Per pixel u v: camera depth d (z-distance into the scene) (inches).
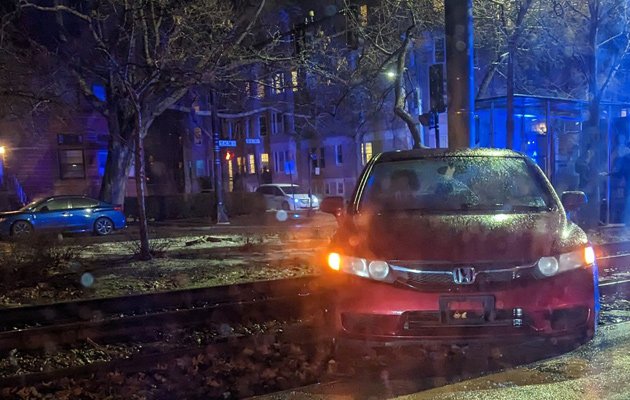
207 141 1769.2
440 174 233.9
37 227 723.4
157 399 180.5
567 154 825.5
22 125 1059.3
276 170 1812.3
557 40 690.8
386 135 1400.1
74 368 207.0
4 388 193.5
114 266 431.8
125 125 856.9
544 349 197.2
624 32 652.7
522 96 589.6
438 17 682.8
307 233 661.3
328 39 861.2
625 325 236.7
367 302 173.5
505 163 237.8
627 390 163.5
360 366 194.7
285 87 794.8
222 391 184.1
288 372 197.3
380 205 221.3
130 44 558.9
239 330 268.2
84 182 1219.9
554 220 198.2
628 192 663.1
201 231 762.2
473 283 169.3
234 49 683.4
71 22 874.1
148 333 264.8
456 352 199.3
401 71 583.5
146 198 1095.0
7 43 761.6
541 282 171.9
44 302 324.8
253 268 411.8
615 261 398.6
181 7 625.3
